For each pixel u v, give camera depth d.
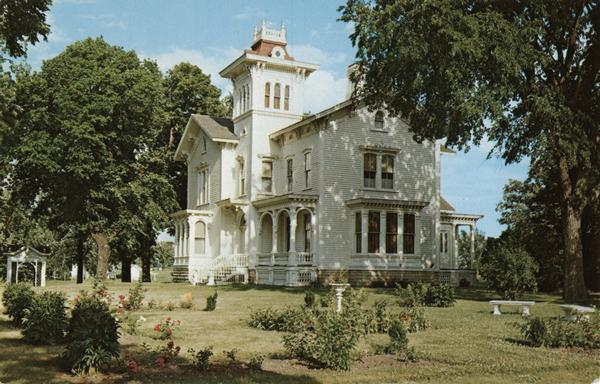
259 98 42.59
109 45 44.09
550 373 10.96
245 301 25.27
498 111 23.83
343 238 37.22
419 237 38.12
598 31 26.33
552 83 28.11
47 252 49.00
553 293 36.09
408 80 25.94
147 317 18.83
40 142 37.81
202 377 10.23
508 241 24.00
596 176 27.30
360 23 26.64
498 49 23.12
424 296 24.12
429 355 12.49
